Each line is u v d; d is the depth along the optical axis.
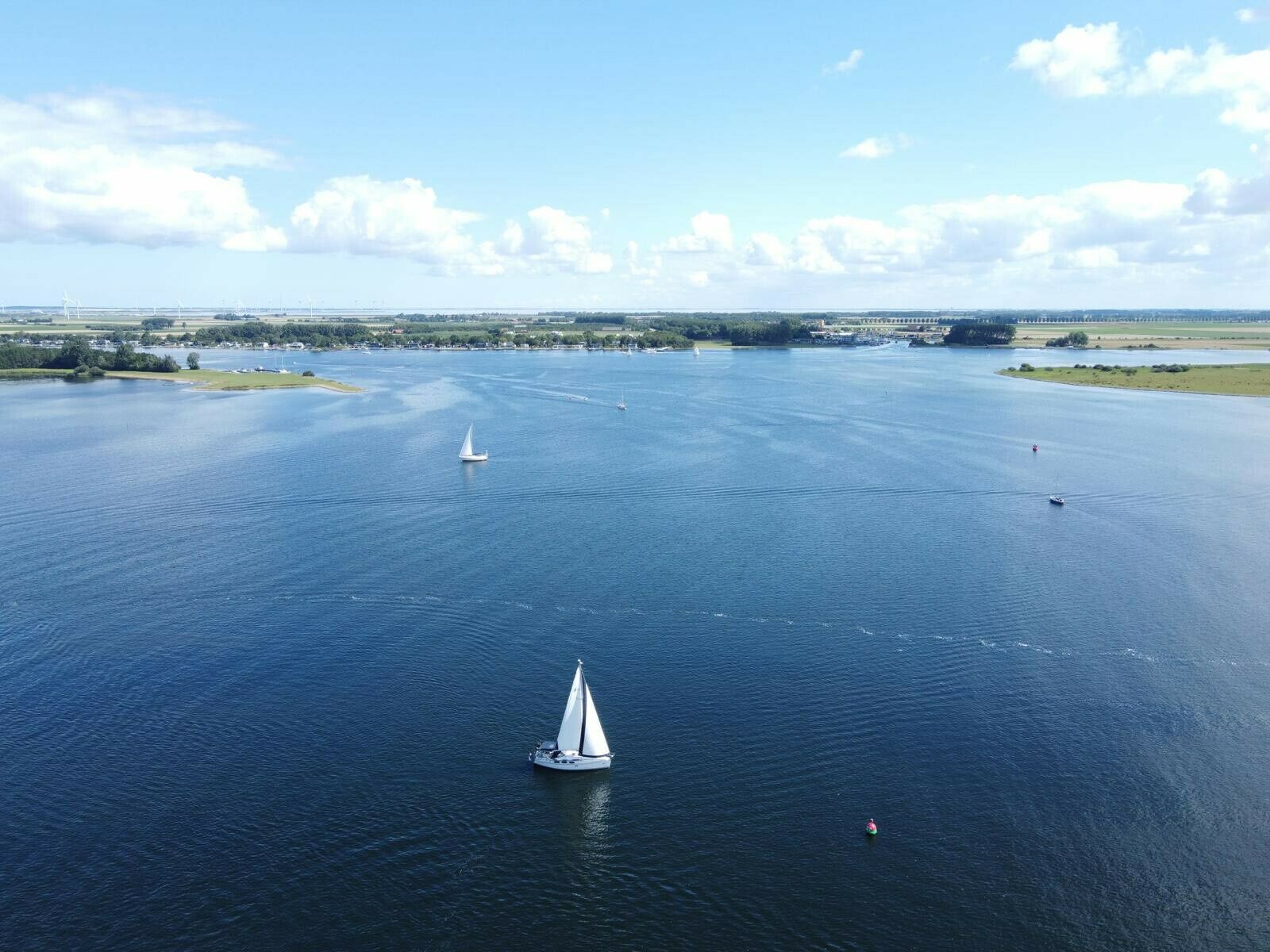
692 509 179.75
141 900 72.94
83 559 146.62
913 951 68.19
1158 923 70.56
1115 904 72.38
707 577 138.25
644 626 120.50
